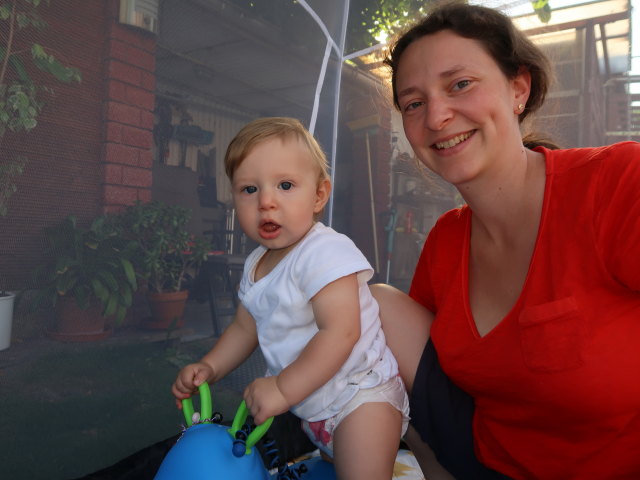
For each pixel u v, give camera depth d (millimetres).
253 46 2518
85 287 1230
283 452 1347
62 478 959
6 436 976
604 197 737
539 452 840
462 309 930
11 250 1106
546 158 840
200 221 1910
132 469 1077
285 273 929
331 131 2840
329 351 843
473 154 814
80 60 1273
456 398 975
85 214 1275
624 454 761
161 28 1653
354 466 856
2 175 1100
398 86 887
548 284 784
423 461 1096
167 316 1501
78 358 1160
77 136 1266
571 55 5055
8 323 1080
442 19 821
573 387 743
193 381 939
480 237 949
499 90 808
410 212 5309
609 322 731
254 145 939
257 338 1067
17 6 1118
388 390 920
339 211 5379
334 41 2725
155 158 1644
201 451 783
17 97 1119
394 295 1104
